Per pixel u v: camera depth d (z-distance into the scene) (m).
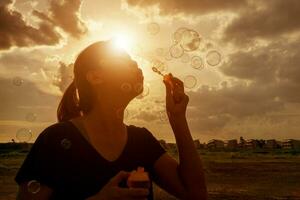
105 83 1.12
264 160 15.11
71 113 1.23
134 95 1.15
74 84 1.24
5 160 12.79
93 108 1.13
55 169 1.06
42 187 1.06
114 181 0.96
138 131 1.19
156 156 1.20
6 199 6.81
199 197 1.20
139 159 1.15
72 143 1.08
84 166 1.07
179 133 1.22
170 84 1.24
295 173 10.53
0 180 8.92
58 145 1.07
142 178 0.95
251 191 7.55
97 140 1.11
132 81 1.14
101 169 1.08
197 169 1.21
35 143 1.08
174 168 1.22
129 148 1.14
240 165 12.96
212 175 9.96
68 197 1.07
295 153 18.38
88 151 1.08
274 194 7.33
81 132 1.10
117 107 1.14
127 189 0.93
